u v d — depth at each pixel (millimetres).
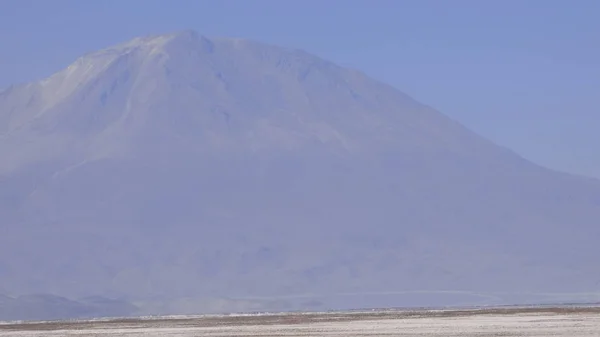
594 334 106125
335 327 126812
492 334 109375
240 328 130750
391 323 132125
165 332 127188
